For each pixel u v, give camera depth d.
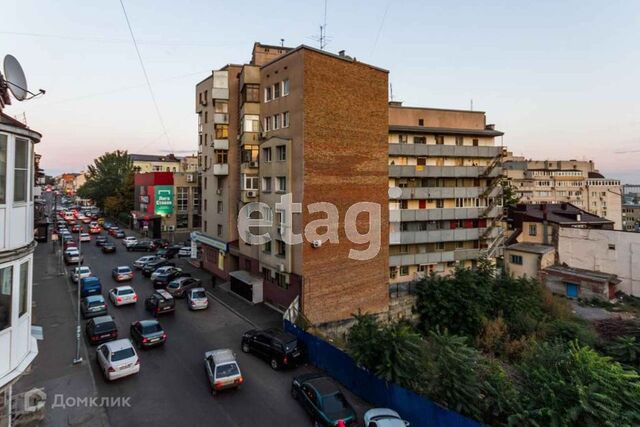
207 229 38.88
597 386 11.73
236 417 13.99
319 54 24.52
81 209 96.94
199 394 15.42
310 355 19.00
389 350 15.09
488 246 39.28
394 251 36.22
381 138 28.17
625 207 98.88
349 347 17.03
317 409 13.37
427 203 37.72
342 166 25.77
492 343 25.27
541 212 45.19
